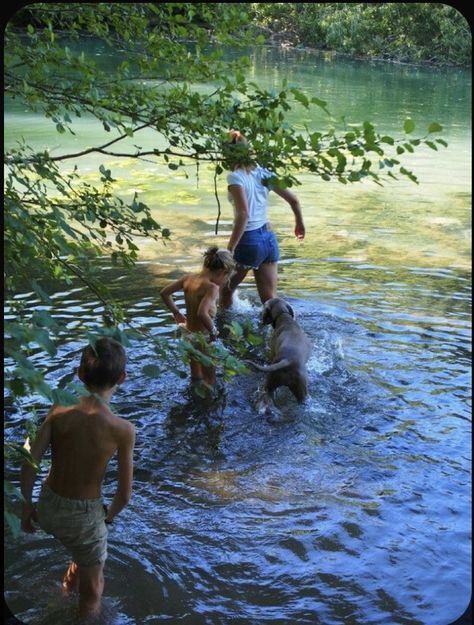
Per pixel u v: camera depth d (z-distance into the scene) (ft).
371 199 36.19
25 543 12.50
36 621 10.82
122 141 45.52
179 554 12.32
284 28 105.60
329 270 26.12
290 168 12.15
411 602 11.39
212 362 10.12
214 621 10.94
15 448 9.04
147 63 14.23
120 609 11.16
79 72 13.52
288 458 15.31
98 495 11.20
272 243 22.63
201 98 12.80
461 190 38.29
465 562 12.29
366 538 12.84
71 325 20.38
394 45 96.37
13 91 13.34
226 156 12.40
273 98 12.35
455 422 16.79
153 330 20.29
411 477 14.70
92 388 11.12
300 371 17.40
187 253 26.91
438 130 10.91
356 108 58.59
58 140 44.68
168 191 35.27
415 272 26.08
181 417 16.81
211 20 14.21
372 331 21.27
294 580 11.82
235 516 13.37
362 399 17.70
